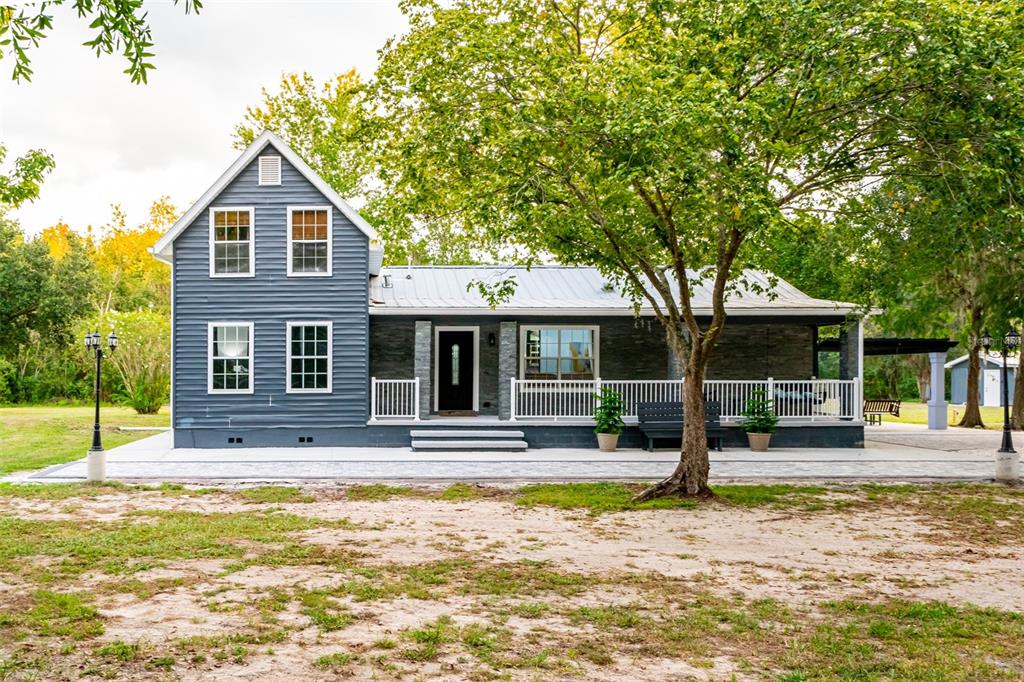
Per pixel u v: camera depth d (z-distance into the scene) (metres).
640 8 12.29
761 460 18.00
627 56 11.30
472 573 8.08
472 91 11.65
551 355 22.92
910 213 12.79
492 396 23.20
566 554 9.05
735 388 21.39
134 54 5.42
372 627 6.33
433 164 12.47
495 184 11.82
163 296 50.84
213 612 6.65
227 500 12.60
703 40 11.23
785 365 23.25
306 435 20.20
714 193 10.64
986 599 7.38
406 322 21.66
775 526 10.82
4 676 5.21
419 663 5.55
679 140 10.09
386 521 10.95
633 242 13.42
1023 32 10.12
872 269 16.97
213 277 20.09
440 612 6.76
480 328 23.19
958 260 19.39
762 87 11.32
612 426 19.77
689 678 5.36
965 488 14.32
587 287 23.53
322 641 5.98
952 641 6.16
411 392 21.05
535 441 20.53
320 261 20.30
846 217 13.64
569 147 11.45
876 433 26.73
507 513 11.69
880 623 6.55
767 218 10.02
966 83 10.20
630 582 7.82
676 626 6.47
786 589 7.64
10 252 45.91
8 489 13.39
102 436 22.92
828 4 10.12
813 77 10.36
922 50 9.70
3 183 8.52
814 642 6.08
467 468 16.28
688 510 11.99
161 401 31.50
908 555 9.16
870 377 60.81
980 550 9.46
